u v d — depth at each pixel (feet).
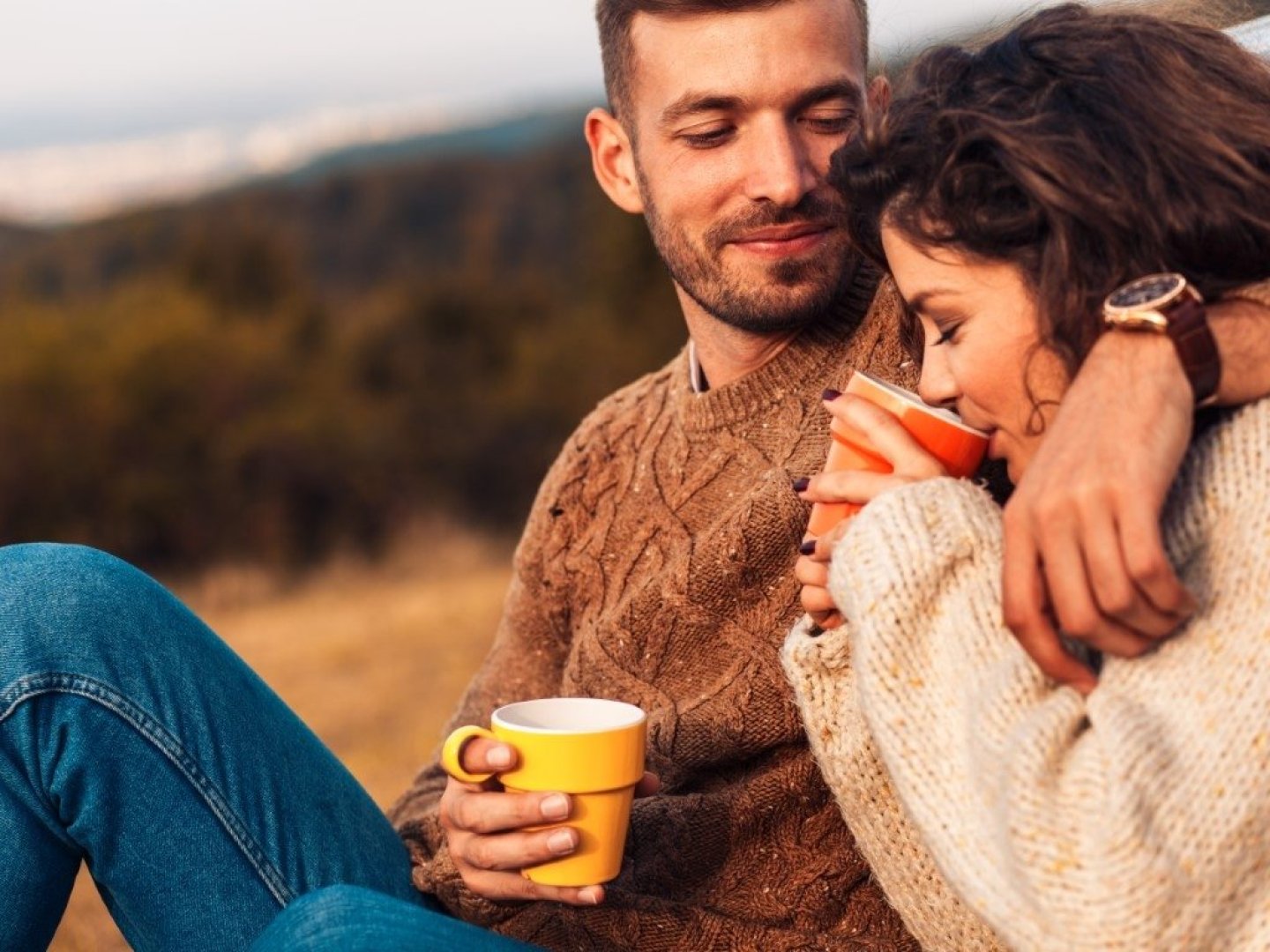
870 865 5.31
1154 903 3.95
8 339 68.74
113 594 6.13
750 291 6.52
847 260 6.53
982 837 4.32
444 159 295.89
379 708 21.49
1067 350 4.60
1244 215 4.47
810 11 6.44
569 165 268.41
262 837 6.13
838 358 6.59
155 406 68.28
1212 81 4.69
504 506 72.13
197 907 6.03
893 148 4.95
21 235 282.15
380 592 46.60
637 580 6.84
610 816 5.36
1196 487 4.39
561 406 74.08
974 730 4.39
